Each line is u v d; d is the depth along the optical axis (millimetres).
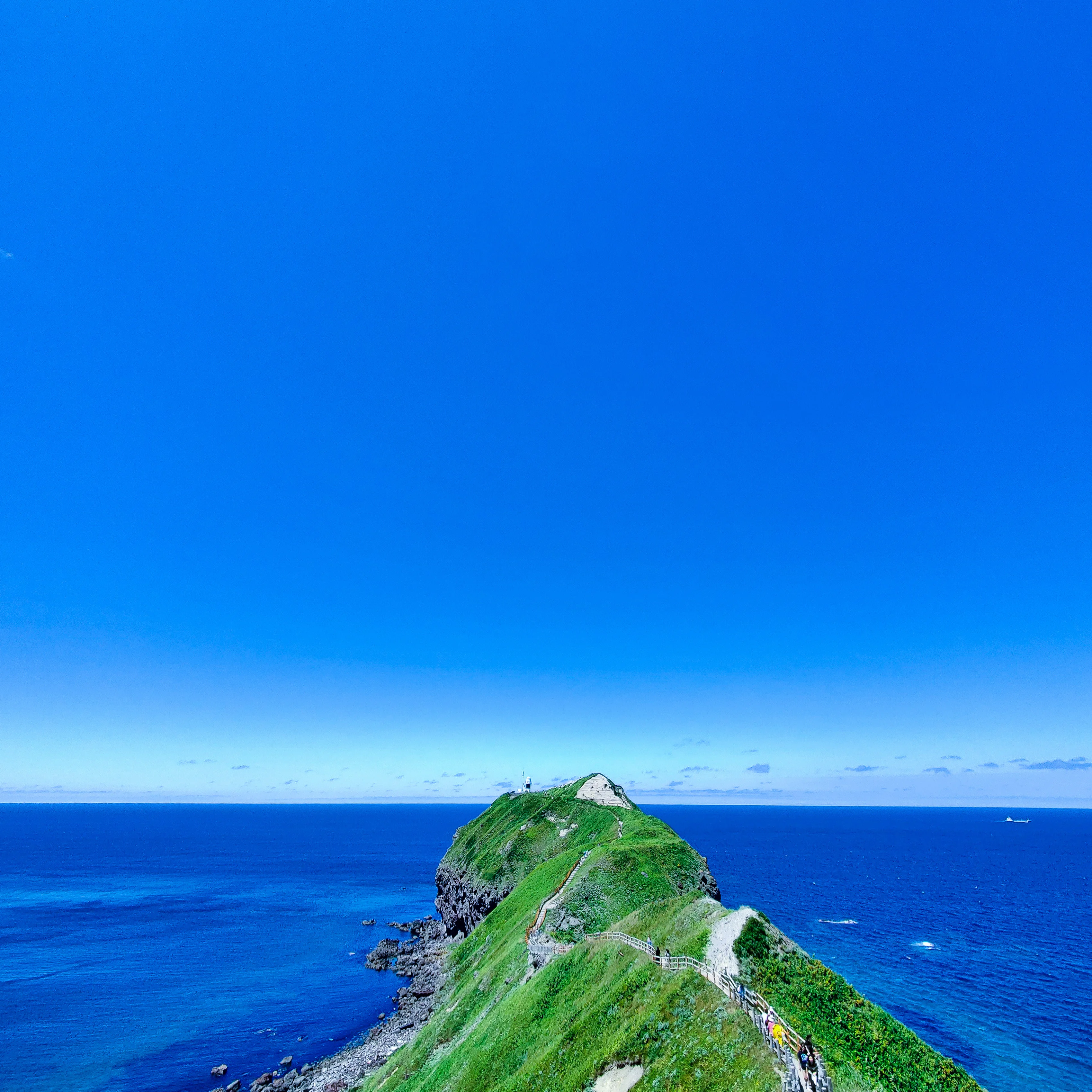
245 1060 82750
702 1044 28438
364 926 148750
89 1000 100938
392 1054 77625
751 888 184375
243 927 146875
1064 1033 80062
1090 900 169250
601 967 45281
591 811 120812
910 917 145125
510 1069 41750
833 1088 22328
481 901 111188
